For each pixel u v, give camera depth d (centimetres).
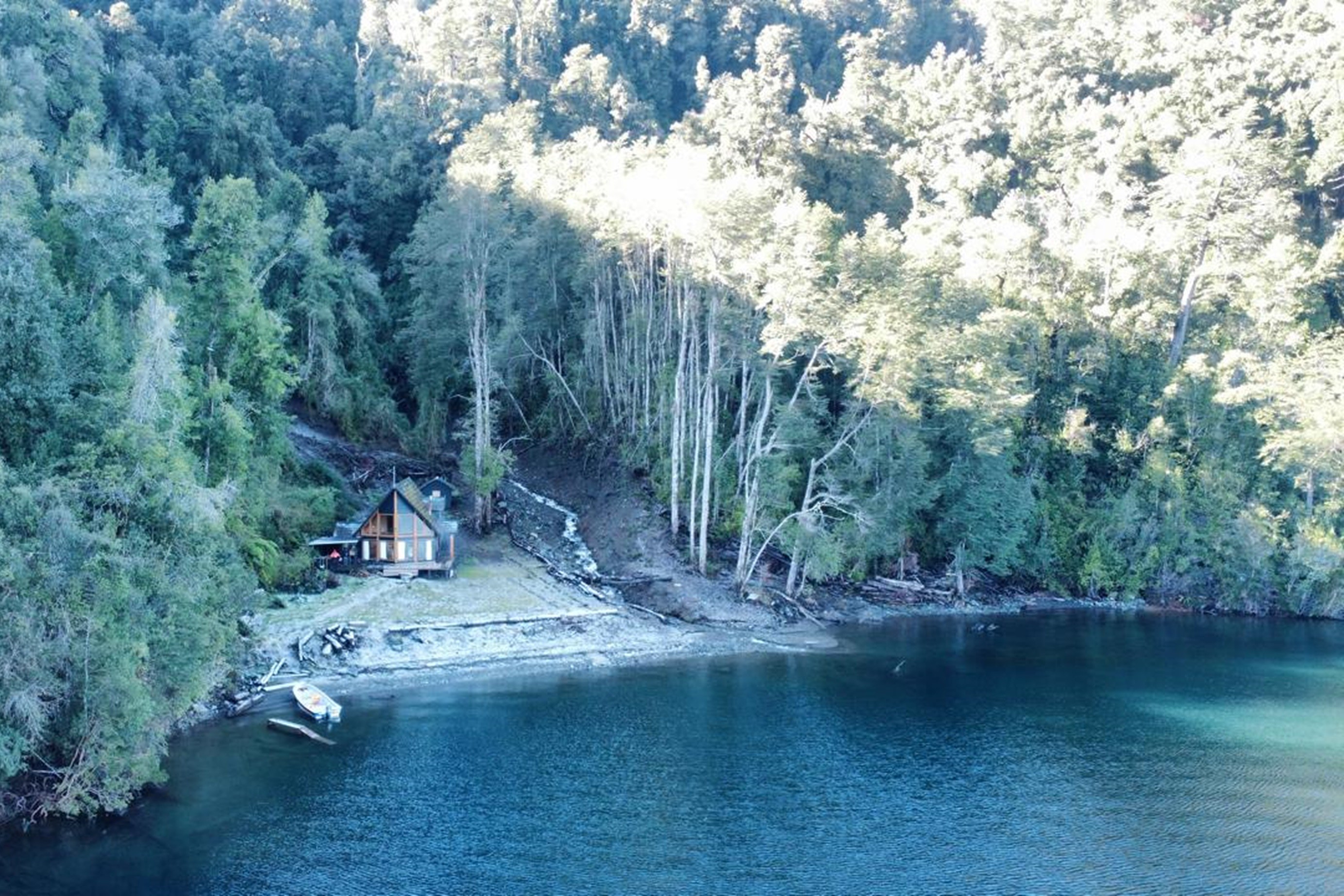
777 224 6800
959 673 5834
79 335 4078
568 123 12762
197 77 11088
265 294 8369
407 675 5353
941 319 7488
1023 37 14250
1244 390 7881
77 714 3328
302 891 3091
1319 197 10938
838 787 4069
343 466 7969
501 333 8256
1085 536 8200
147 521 3731
